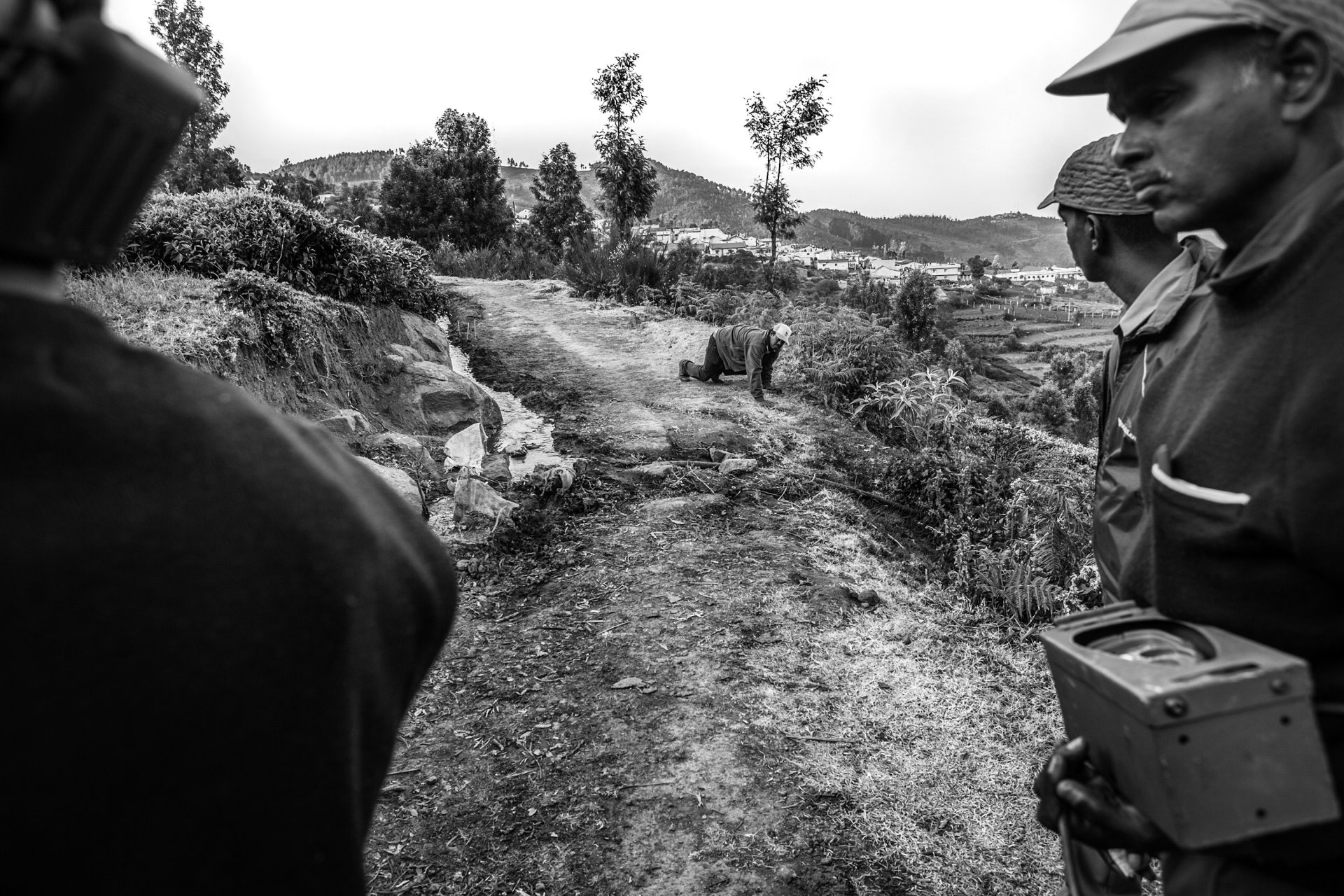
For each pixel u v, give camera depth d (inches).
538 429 281.0
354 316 259.1
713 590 169.6
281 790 25.8
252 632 25.2
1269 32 38.2
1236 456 40.5
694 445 260.1
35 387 23.2
